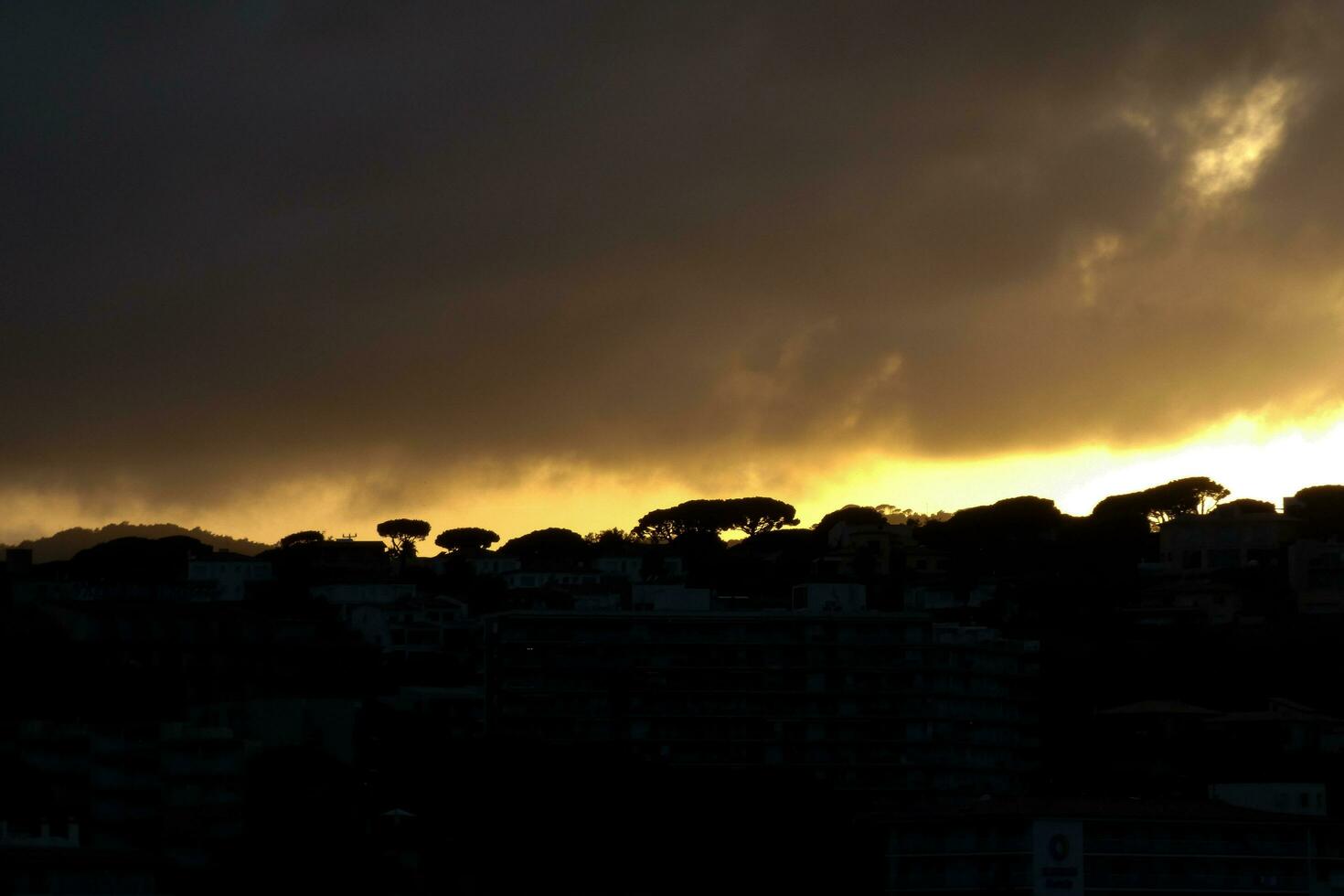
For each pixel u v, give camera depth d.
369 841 179.75
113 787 181.38
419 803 189.62
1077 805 184.25
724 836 188.38
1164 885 176.75
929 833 181.38
